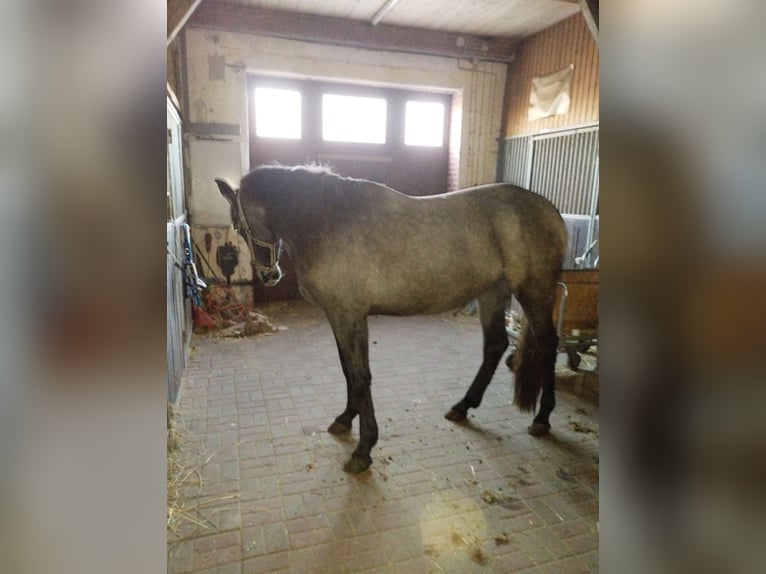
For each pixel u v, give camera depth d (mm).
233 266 4738
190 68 4426
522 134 5176
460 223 2180
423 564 1505
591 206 4234
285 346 3762
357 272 2018
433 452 2180
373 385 2994
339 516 1729
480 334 4195
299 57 4703
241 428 2387
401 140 5441
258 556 1531
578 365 3264
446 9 4410
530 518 1730
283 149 5059
